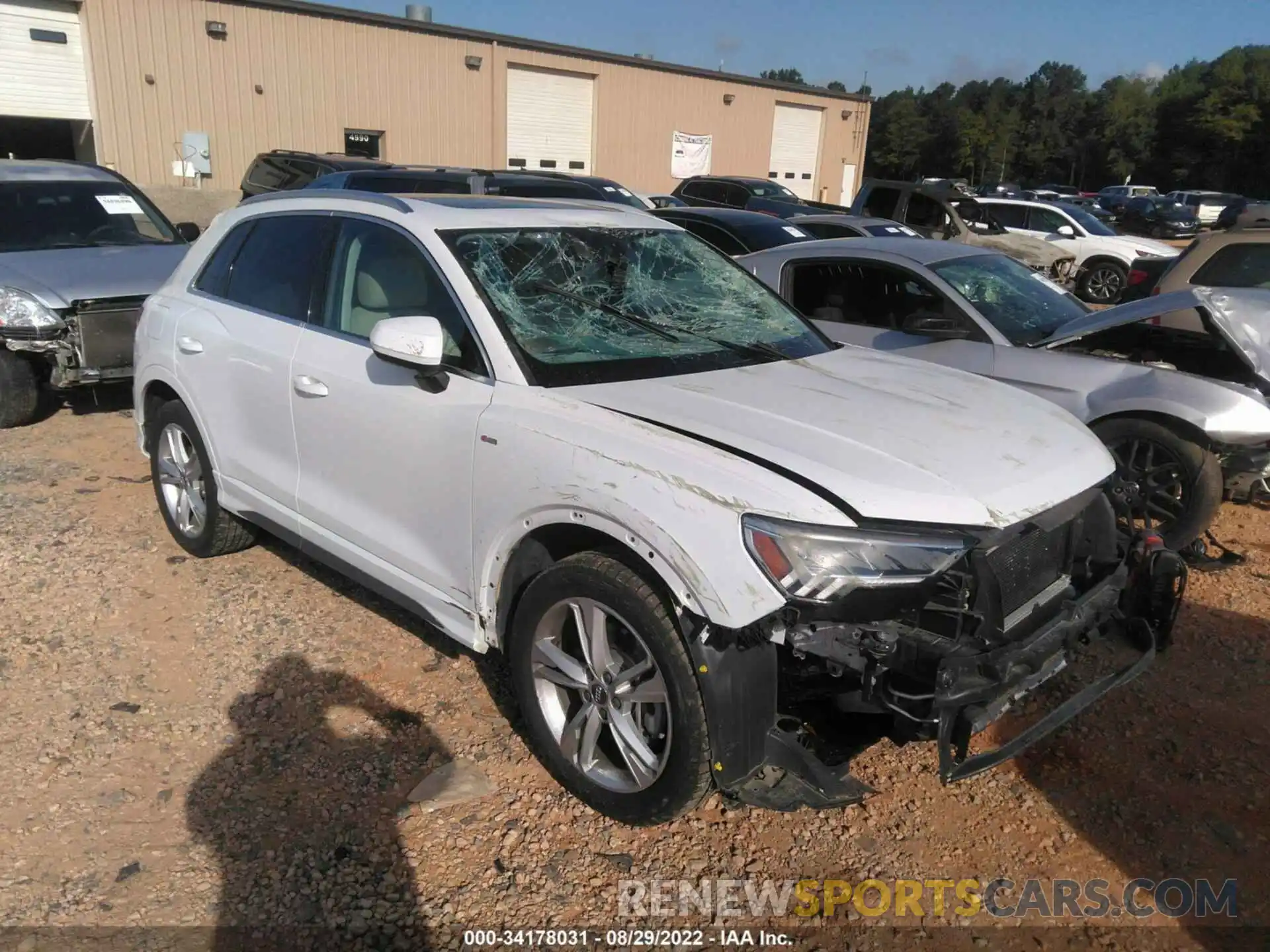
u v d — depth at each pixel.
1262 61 85.00
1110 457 3.36
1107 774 3.46
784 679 2.87
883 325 6.24
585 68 27.75
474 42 25.42
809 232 12.14
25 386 7.05
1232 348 5.48
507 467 3.08
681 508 2.65
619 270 3.90
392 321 3.21
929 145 107.31
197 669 3.93
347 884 2.84
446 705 3.73
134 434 7.10
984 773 3.43
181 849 2.95
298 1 22.33
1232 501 5.82
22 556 4.89
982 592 2.71
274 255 4.29
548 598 3.04
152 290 7.12
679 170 31.19
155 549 5.05
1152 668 4.17
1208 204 41.84
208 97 21.66
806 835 3.12
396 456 3.50
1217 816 3.26
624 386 3.23
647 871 2.94
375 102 24.17
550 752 3.20
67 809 3.10
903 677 2.69
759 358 3.68
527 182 13.42
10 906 2.70
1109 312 5.71
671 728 2.78
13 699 3.68
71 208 8.13
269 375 4.05
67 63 20.09
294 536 4.14
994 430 3.17
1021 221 17.20
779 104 33.50
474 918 2.74
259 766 3.35
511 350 3.26
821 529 2.58
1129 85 103.25
